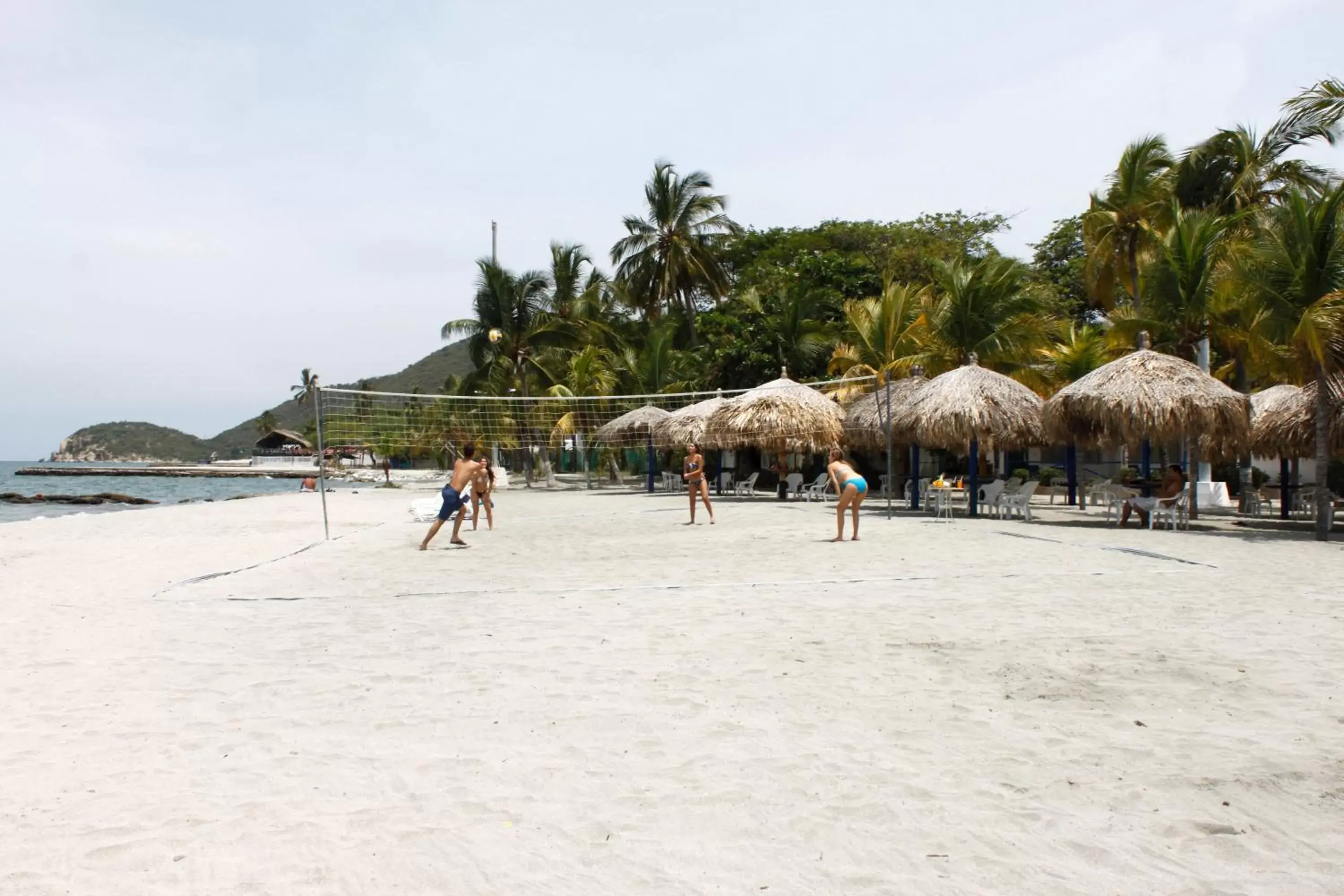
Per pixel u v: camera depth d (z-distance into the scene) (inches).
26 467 4475.9
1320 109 693.9
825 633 253.1
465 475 501.0
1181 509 605.3
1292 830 127.0
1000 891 110.7
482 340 1467.8
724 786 143.9
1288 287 558.3
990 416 672.4
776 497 1004.6
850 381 901.2
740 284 1603.1
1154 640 243.6
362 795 141.1
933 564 400.5
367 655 233.3
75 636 263.9
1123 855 120.0
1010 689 196.7
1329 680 202.7
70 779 148.4
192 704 191.3
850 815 132.8
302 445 4124.0
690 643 242.5
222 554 498.3
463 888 111.5
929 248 1460.4
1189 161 909.8
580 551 476.7
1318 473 535.8
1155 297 760.3
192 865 117.3
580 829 128.6
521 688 199.9
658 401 1327.5
